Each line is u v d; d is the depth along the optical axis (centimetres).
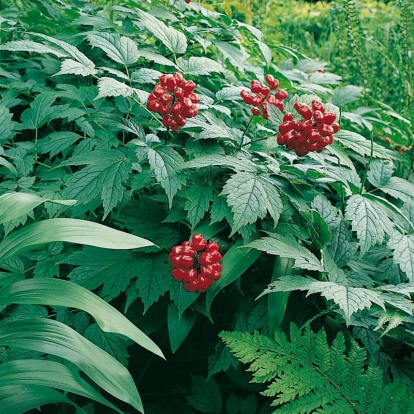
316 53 468
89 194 172
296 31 529
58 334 139
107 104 242
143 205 196
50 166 220
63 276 208
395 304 156
